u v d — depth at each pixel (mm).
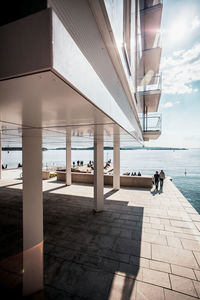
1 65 1163
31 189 3914
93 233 6387
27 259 3719
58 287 3861
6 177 19875
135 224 7148
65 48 1178
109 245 5590
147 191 12586
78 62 1408
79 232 6461
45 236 6164
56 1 1270
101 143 8641
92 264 4645
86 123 3094
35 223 3904
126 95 4848
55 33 1041
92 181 15719
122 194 11789
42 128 3688
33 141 3973
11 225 7023
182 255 5070
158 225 7059
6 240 5848
